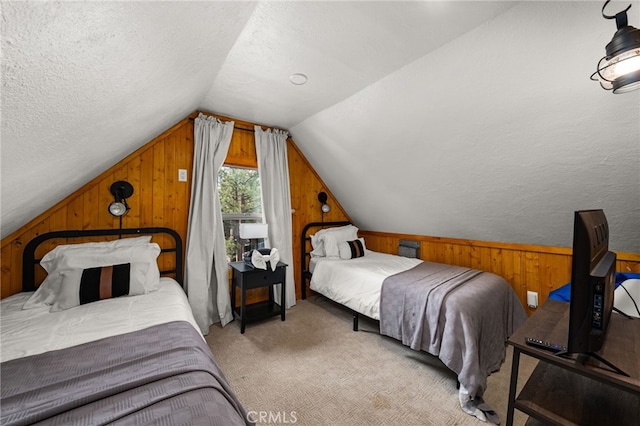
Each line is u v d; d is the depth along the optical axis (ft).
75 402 2.77
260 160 10.66
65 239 7.22
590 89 4.94
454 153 7.72
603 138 5.46
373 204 12.20
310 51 5.83
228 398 3.36
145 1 2.42
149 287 6.89
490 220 9.03
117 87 3.62
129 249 7.22
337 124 9.48
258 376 6.55
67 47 2.17
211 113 9.61
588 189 6.49
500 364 6.77
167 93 5.41
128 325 4.86
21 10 1.53
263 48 5.69
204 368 3.60
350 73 6.77
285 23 4.90
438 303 6.45
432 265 9.87
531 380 3.89
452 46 5.57
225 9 3.76
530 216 8.02
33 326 4.78
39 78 2.27
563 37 4.59
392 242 13.17
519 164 6.89
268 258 9.57
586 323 3.00
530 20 4.63
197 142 9.15
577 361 3.08
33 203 5.47
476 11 4.67
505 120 6.22
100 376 3.28
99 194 7.66
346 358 7.38
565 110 5.42
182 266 8.95
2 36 1.62
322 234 12.15
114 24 2.39
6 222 5.24
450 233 10.74
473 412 5.35
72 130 3.77
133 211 8.22
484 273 8.45
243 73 6.77
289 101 8.50
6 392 2.96
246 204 11.03
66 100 2.95
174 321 5.08
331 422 5.18
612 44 3.37
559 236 7.98
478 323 6.11
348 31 5.16
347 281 9.25
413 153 8.60
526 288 8.84
